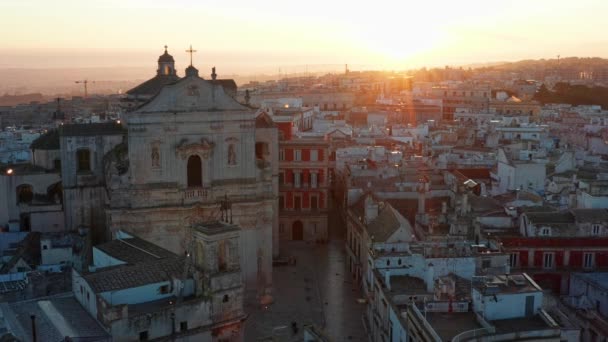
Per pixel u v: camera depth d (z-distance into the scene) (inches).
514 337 2076.8
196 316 2420.0
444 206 3897.6
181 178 3567.9
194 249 2576.3
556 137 7381.9
